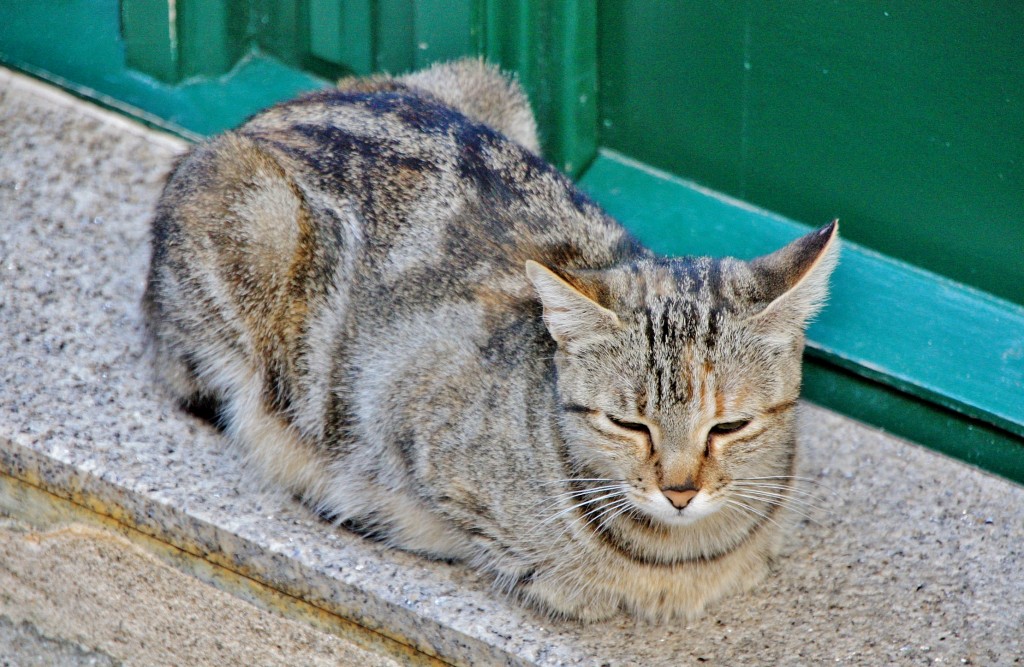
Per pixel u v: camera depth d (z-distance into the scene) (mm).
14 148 7137
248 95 7289
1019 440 6004
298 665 5469
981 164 5980
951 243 6191
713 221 6652
